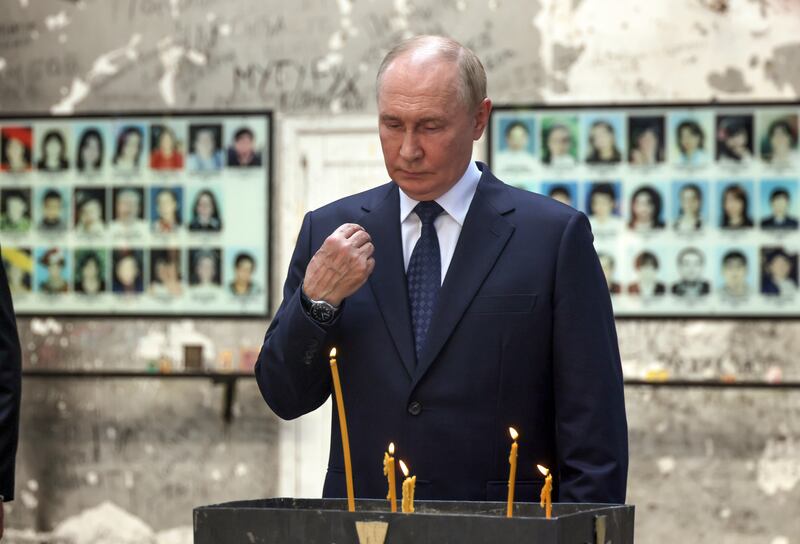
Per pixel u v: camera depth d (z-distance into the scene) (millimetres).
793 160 6254
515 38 6441
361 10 6570
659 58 6371
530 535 1811
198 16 6699
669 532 6262
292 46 6629
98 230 6727
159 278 6672
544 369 2695
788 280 6238
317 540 1899
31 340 6770
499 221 2742
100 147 6730
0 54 6832
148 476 6660
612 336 2762
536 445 2688
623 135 6324
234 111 6621
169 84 6711
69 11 6801
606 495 2596
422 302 2727
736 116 6289
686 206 6289
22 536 6727
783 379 6242
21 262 6781
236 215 6621
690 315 6273
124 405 6695
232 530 1946
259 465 6582
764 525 6227
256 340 6621
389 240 2770
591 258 2750
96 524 6680
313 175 6605
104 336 6727
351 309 2736
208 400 6645
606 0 6406
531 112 6383
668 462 6285
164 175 6688
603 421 2643
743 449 6254
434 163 2600
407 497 2059
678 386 6227
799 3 6309
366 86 6566
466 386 2639
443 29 6496
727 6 6352
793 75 6305
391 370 2668
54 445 6730
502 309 2672
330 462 2768
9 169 6797
